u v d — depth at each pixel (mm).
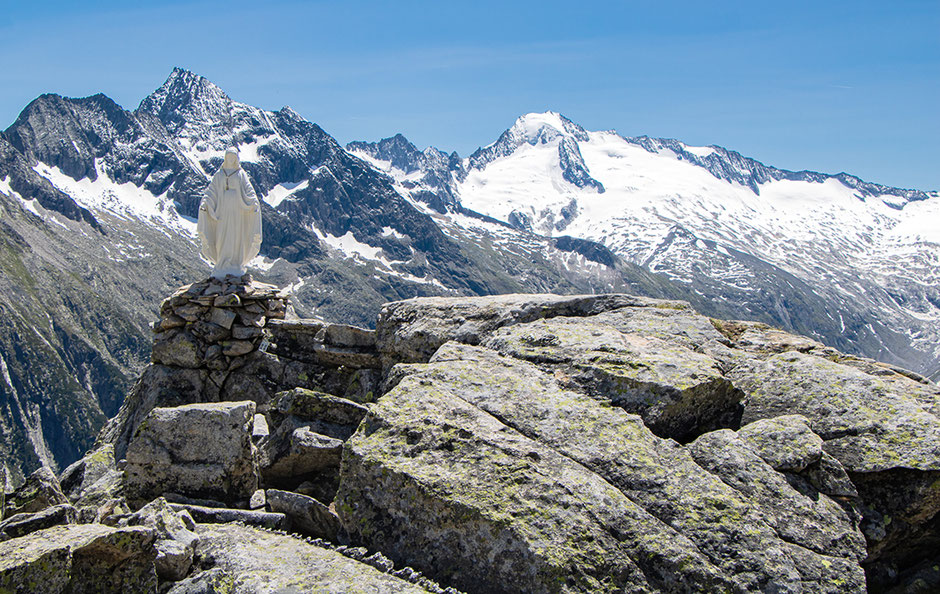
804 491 12023
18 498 12430
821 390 13750
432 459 11656
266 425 18188
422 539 11125
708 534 10648
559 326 16266
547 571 10047
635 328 16500
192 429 14031
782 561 10367
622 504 10805
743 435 12836
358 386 19953
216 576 9953
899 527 12094
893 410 12992
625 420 12562
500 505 10781
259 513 12664
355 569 10461
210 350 22797
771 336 17016
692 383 13352
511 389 13477
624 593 9938
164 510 11414
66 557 9484
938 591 12070
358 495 11820
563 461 11516
